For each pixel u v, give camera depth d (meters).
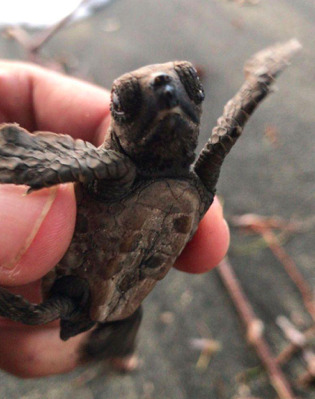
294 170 0.20
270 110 0.23
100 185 0.08
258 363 0.15
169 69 0.08
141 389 0.15
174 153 0.08
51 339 0.12
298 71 0.25
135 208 0.08
